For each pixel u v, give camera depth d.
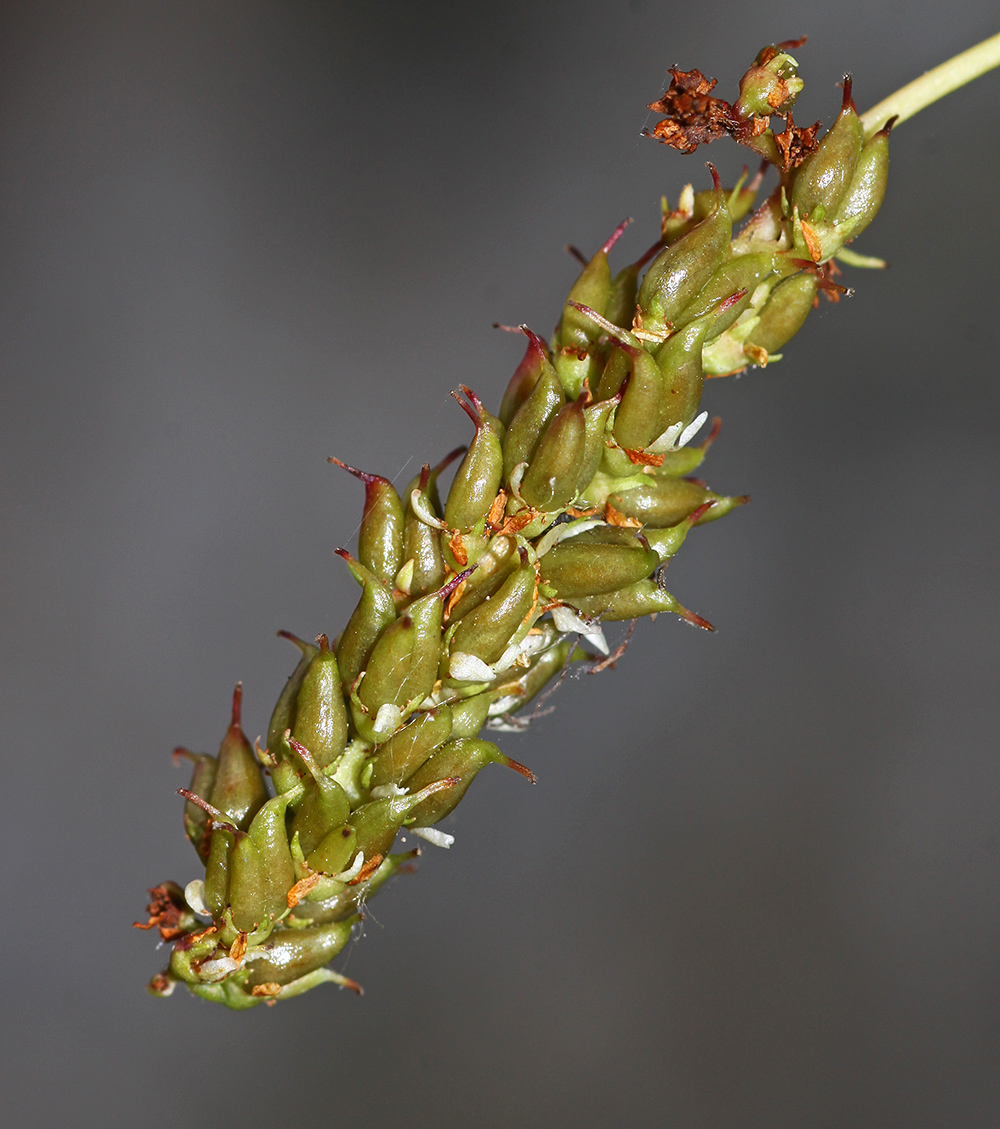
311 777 0.19
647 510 0.19
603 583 0.19
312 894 0.19
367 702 0.19
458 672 0.19
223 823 0.19
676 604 0.19
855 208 0.19
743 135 0.19
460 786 0.19
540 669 0.19
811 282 0.19
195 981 0.19
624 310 0.19
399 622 0.19
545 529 0.19
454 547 0.19
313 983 0.19
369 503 0.19
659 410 0.19
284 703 0.19
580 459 0.19
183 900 0.19
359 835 0.19
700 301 0.19
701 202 0.19
